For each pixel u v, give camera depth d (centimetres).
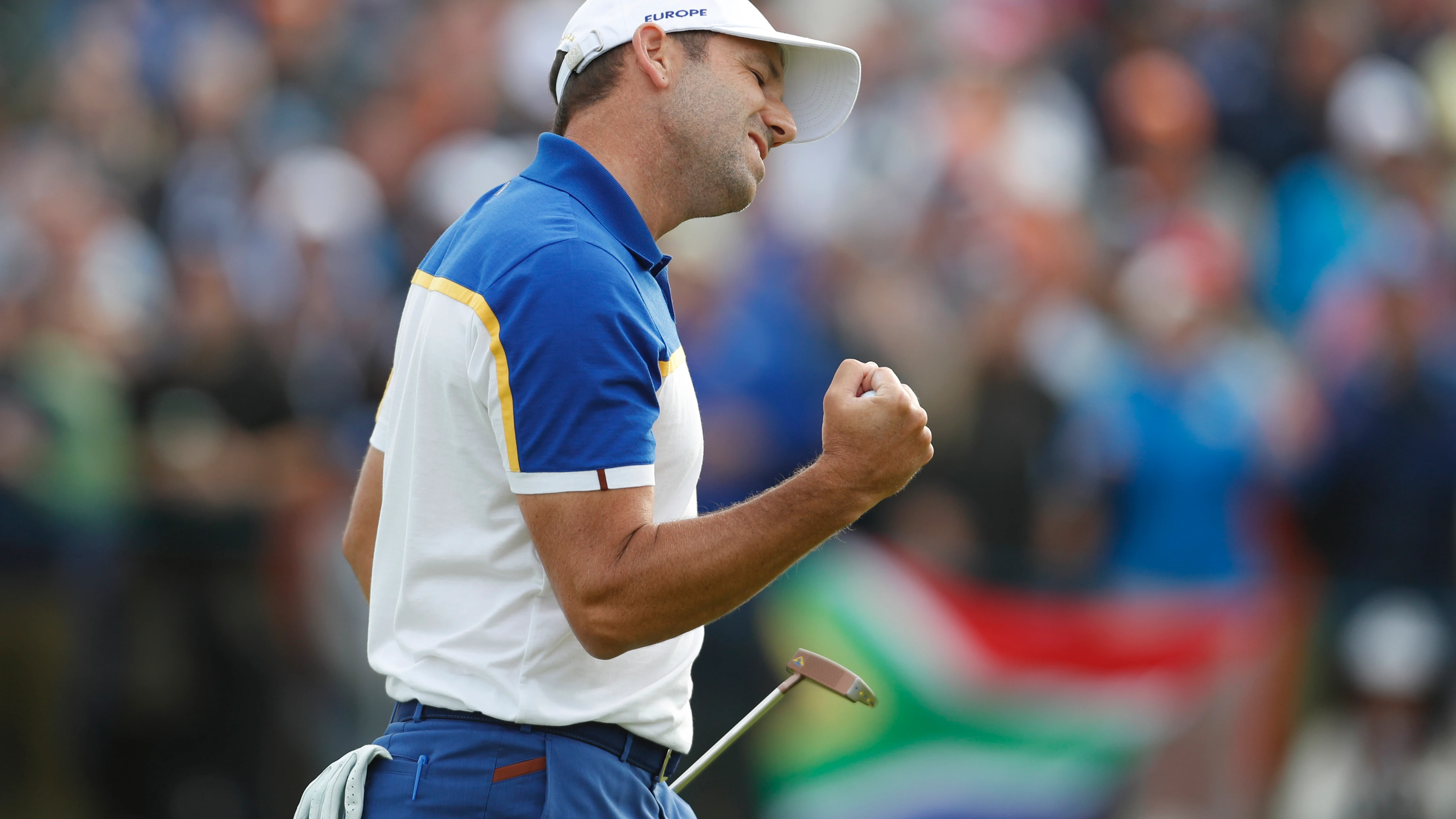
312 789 899
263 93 2958
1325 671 1891
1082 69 3103
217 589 1866
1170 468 2138
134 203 2700
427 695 877
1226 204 2920
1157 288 2256
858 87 977
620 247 858
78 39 3097
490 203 894
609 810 880
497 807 860
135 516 1877
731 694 1816
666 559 794
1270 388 2242
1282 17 3148
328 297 2359
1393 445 2234
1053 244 2488
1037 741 1845
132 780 1838
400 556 902
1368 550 2241
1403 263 2645
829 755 1830
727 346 2220
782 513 804
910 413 809
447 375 854
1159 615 1870
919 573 1856
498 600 865
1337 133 2969
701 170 898
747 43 908
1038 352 2211
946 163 2630
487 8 3025
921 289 2348
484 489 857
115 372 2120
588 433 804
